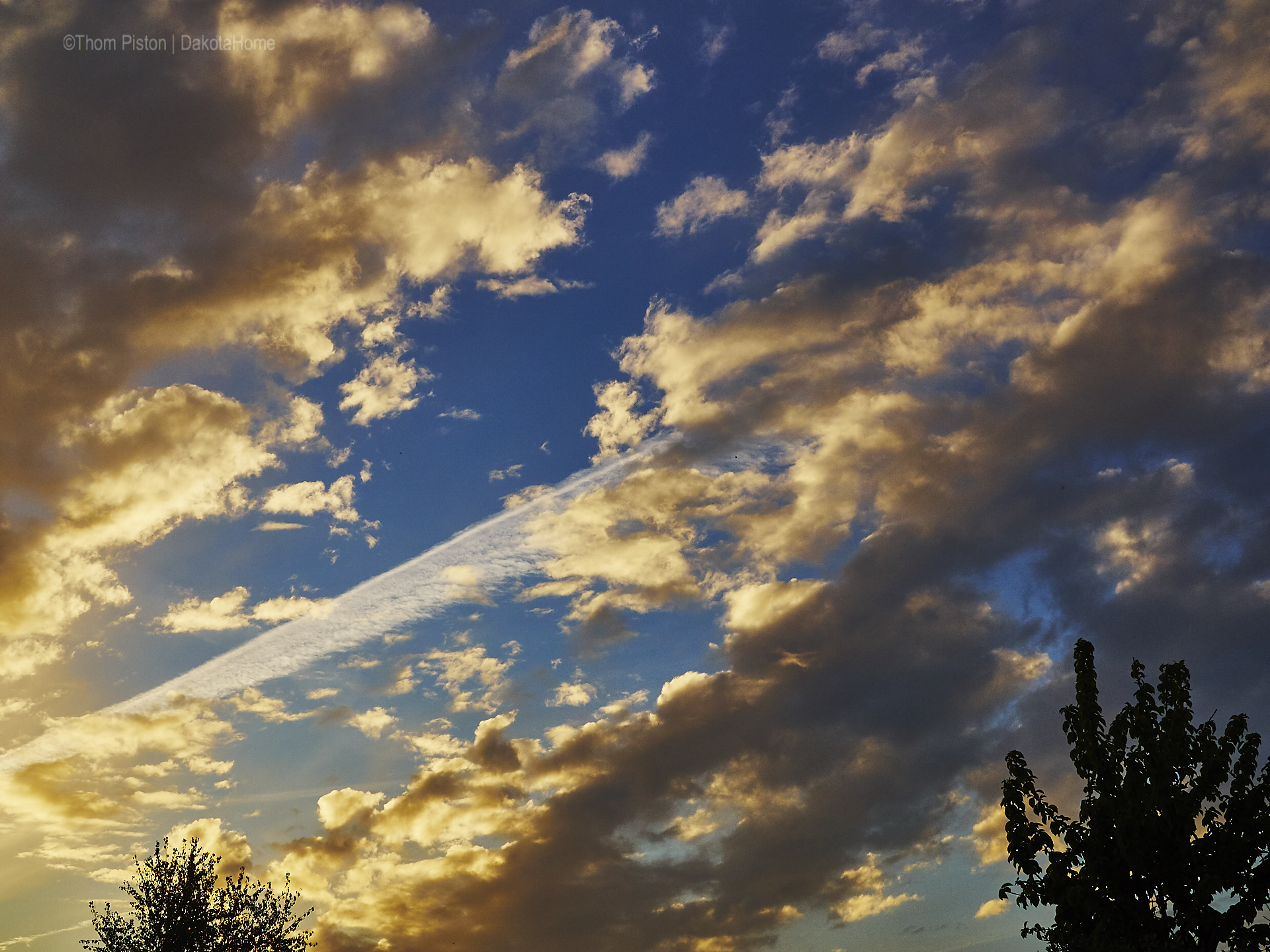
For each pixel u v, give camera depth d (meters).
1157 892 15.27
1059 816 16.48
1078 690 17.64
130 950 35.69
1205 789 15.44
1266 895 14.73
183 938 35.66
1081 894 15.15
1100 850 15.76
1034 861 16.48
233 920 37.25
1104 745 16.77
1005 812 16.95
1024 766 17.23
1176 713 15.98
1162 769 15.68
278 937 37.56
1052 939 15.71
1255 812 15.05
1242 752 15.62
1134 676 17.17
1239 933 14.73
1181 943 14.28
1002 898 16.52
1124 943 14.56
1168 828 15.20
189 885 37.06
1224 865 14.91
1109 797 16.23
